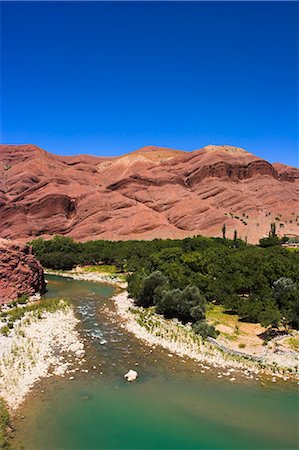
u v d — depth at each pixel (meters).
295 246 139.50
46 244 128.75
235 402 29.83
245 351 40.03
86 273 101.38
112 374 34.41
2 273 62.56
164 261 81.00
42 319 50.34
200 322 46.31
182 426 26.48
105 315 54.81
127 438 25.02
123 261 104.94
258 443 24.75
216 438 25.22
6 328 44.38
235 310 53.81
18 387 30.98
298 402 29.94
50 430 25.62
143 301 60.50
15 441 24.33
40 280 71.06
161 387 32.06
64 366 35.59
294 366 36.38
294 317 45.72
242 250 93.19
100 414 27.72
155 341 43.00
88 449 23.75
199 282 61.59
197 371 35.25
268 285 56.94
